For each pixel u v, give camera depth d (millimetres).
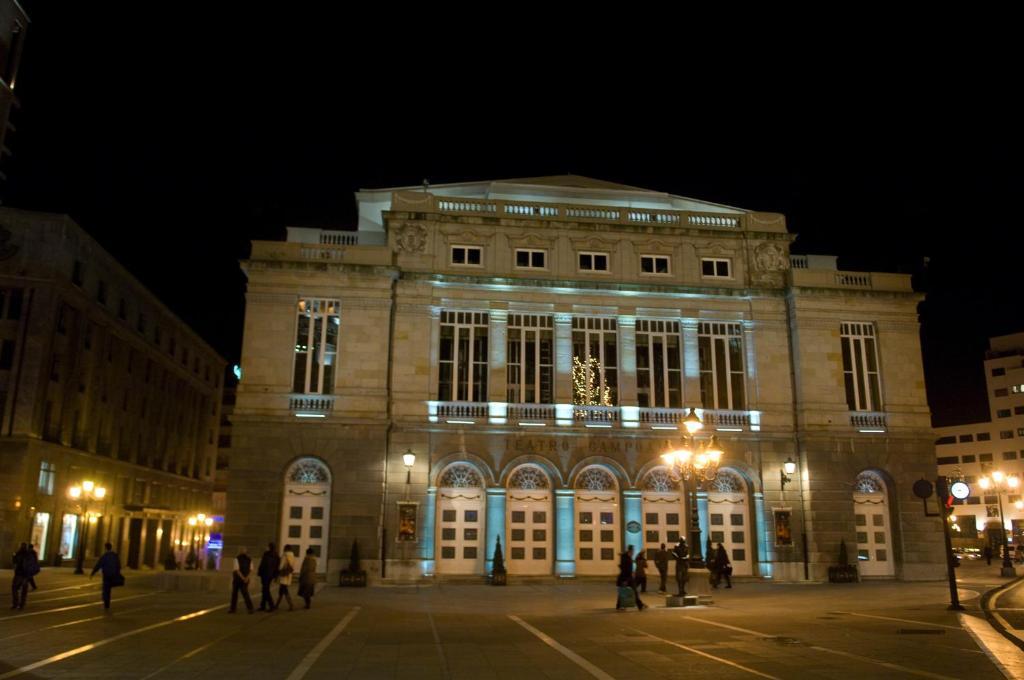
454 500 36344
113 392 60125
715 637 17969
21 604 23656
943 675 13133
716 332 39781
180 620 20922
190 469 78250
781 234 41125
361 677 12914
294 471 35594
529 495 36812
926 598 27891
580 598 28781
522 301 38281
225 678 12727
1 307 49031
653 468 37750
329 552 34312
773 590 32000
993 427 116688
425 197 39094
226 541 34219
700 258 40438
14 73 27969
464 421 36500
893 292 40312
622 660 14734
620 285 38812
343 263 37031
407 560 34688
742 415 38812
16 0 27688
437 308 37719
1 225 49625
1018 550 60094
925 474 39000
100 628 19016
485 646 16609
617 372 38344
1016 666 13977
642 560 30500
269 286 36750
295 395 35781
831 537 37406
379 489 35156
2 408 47469
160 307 67938
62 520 51281
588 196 43094
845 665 14141
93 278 55375
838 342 39594
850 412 39094
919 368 40188
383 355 36594
